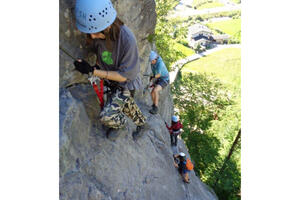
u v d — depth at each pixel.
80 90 2.49
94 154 2.46
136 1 3.29
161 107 7.58
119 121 2.36
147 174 3.40
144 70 4.77
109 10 1.69
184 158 4.71
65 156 1.99
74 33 2.14
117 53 1.94
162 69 4.41
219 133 12.94
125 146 3.04
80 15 1.67
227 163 11.00
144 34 3.91
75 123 2.13
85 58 2.39
